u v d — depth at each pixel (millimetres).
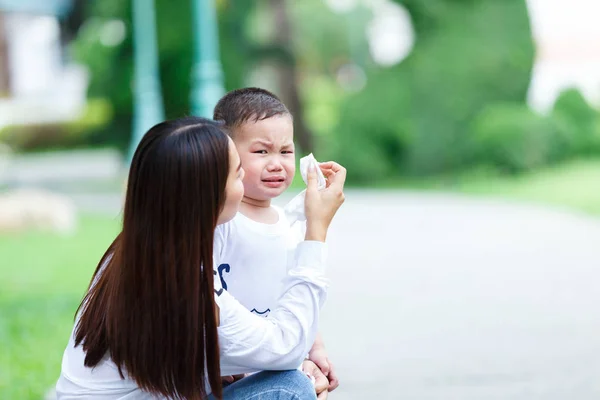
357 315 8188
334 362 6531
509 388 5762
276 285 3072
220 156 2598
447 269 10602
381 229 14469
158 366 2596
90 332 2707
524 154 22438
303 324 2787
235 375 3096
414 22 24203
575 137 23844
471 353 6707
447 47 23797
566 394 5613
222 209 2652
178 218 2549
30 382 5980
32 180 25922
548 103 26125
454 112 23469
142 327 2584
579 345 6895
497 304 8531
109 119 28000
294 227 3240
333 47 47375
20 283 10078
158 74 25953
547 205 17281
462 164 23344
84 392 2721
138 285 2578
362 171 23203
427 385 5859
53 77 40344
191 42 25766
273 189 3062
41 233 14547
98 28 27516
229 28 26812
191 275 2564
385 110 23484
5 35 39656
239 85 26875
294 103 29484
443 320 7895
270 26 29094
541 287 9367
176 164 2539
